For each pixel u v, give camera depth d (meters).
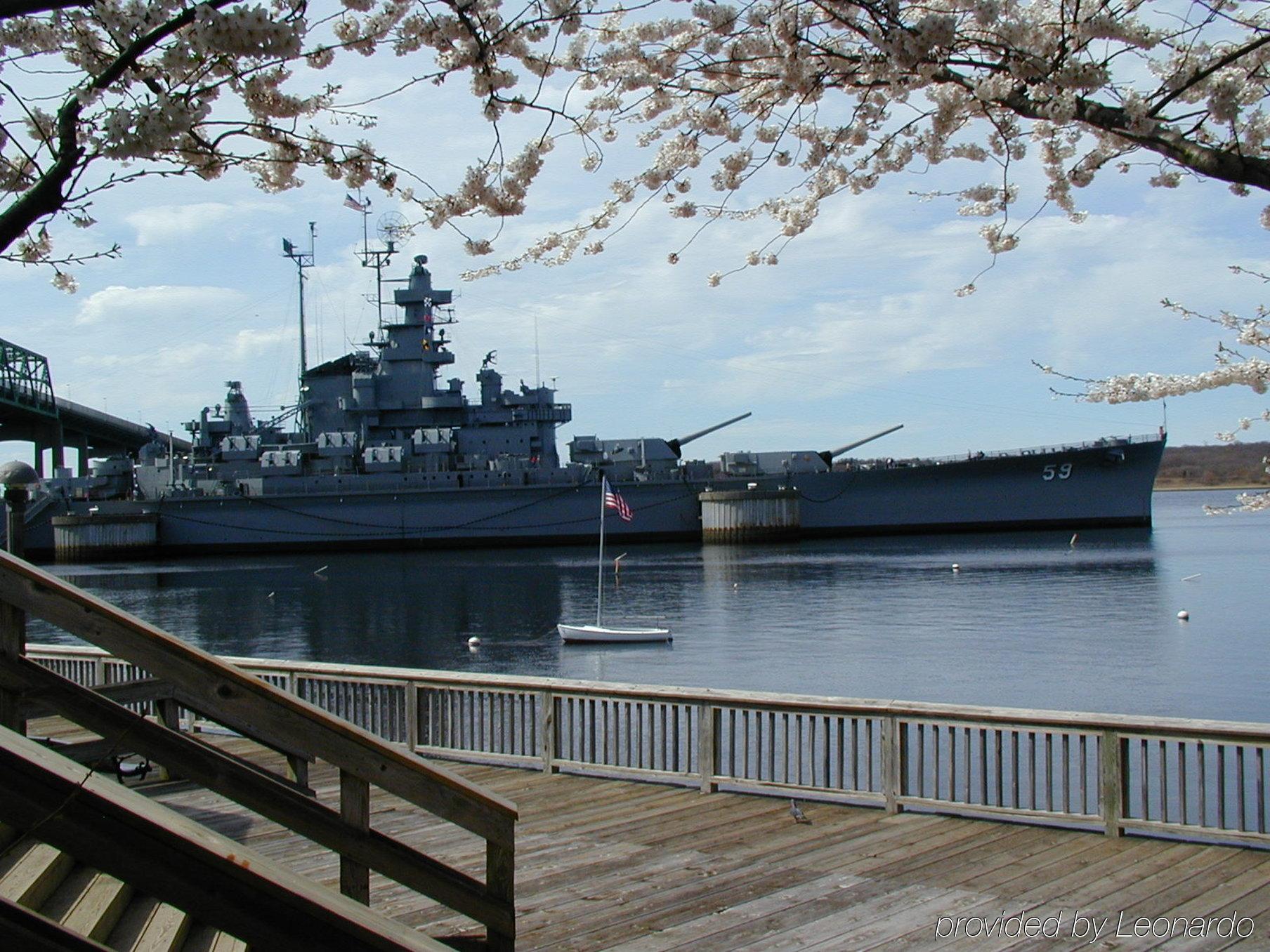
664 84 6.84
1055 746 21.14
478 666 37.00
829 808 11.09
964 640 40.03
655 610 49.78
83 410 118.06
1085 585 55.59
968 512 89.25
